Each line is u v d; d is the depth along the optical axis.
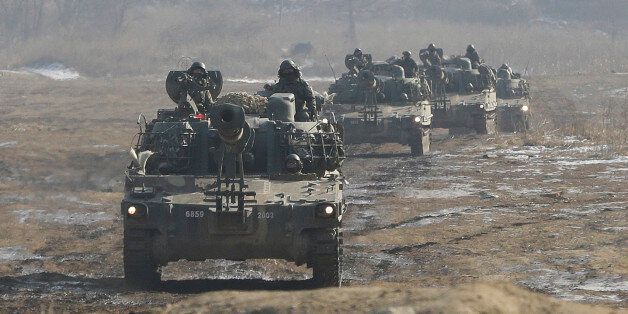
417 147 132.12
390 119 130.75
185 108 65.69
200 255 54.22
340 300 23.92
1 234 74.88
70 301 48.88
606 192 98.62
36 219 82.06
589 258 64.88
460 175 112.62
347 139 130.88
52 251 68.56
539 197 95.25
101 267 62.28
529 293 24.00
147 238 53.62
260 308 23.88
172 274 59.72
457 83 157.62
